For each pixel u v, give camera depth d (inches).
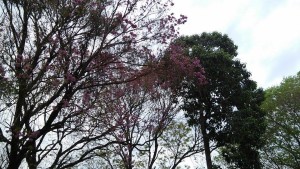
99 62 425.7
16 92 361.4
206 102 1005.2
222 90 993.5
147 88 589.6
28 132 371.6
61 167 398.9
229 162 994.1
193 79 606.2
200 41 1112.2
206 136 983.0
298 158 1412.4
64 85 390.9
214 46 1117.7
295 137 1423.5
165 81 564.7
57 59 398.3
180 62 502.6
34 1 398.9
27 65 377.1
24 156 370.9
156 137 655.8
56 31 398.9
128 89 558.3
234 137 957.8
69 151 402.9
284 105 1456.7
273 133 1457.9
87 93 429.1
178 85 663.8
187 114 1006.4
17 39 397.7
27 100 380.8
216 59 985.5
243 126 950.4
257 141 961.5
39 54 395.2
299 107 1430.9
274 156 1460.4
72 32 406.6
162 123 672.4
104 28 417.4
